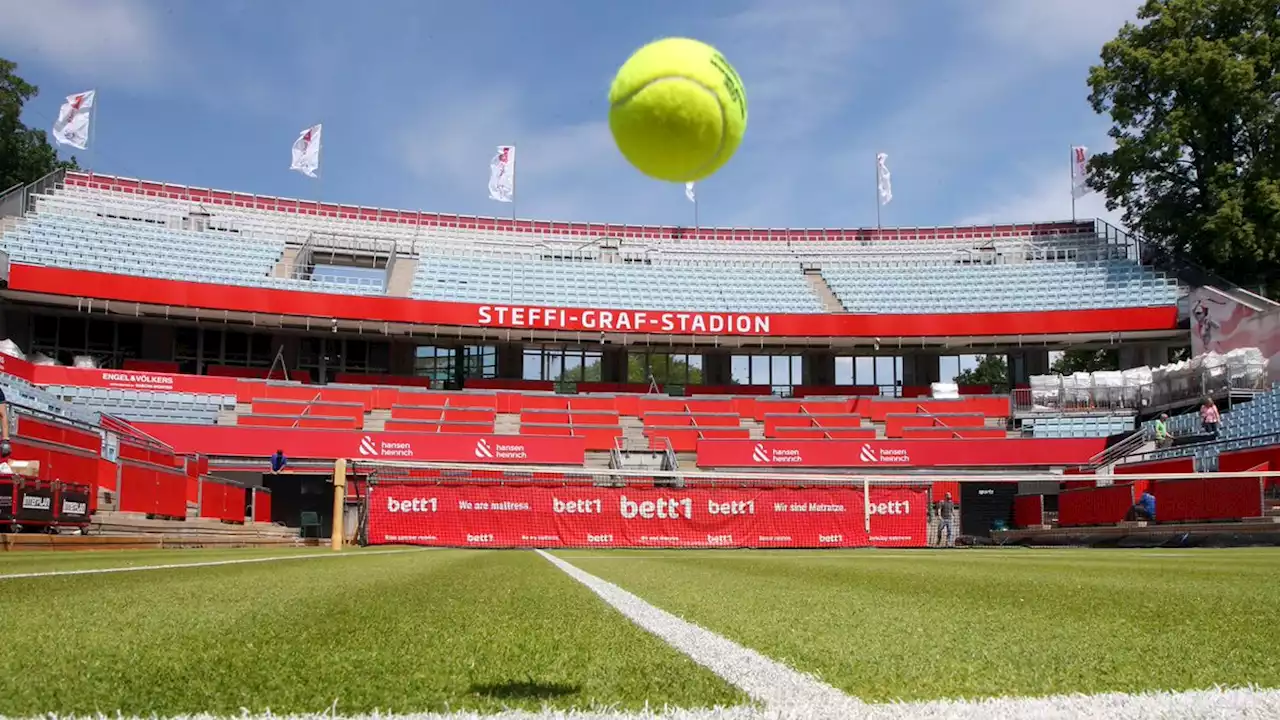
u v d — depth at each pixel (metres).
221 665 2.59
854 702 2.16
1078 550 16.81
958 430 31.30
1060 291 36.00
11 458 12.44
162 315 28.97
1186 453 24.42
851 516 20.11
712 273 37.88
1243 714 2.10
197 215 34.91
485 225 39.78
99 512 15.61
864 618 3.84
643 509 19.22
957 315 32.59
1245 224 35.25
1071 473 29.06
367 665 2.61
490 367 35.44
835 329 32.59
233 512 23.09
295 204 37.66
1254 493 17.84
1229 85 35.25
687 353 35.06
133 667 2.56
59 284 27.11
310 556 11.10
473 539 18.62
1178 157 36.88
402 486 18.59
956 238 41.44
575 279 36.41
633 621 3.69
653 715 2.02
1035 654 2.87
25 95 39.78
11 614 3.75
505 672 2.52
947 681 2.43
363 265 36.12
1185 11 37.00
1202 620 3.82
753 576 6.98
